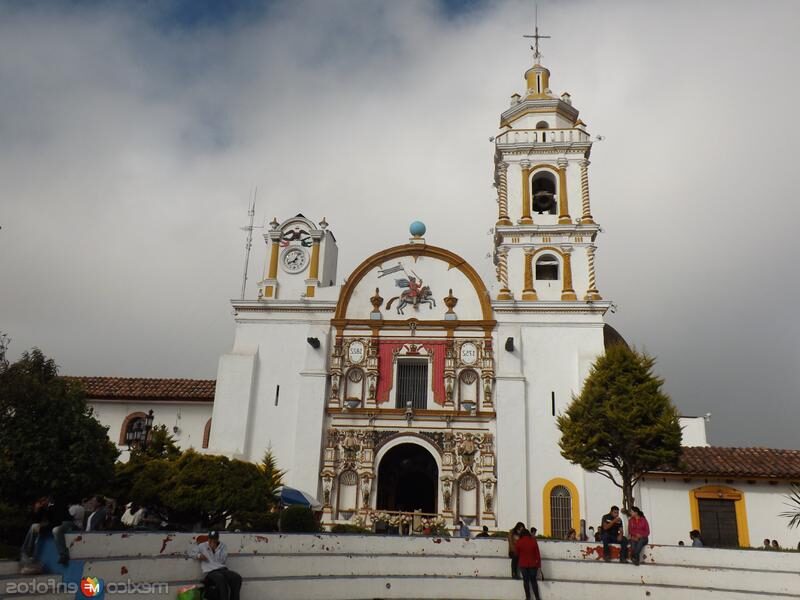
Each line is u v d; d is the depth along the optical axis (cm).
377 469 3744
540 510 3562
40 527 1619
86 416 2519
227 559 1828
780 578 2077
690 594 2069
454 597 2078
